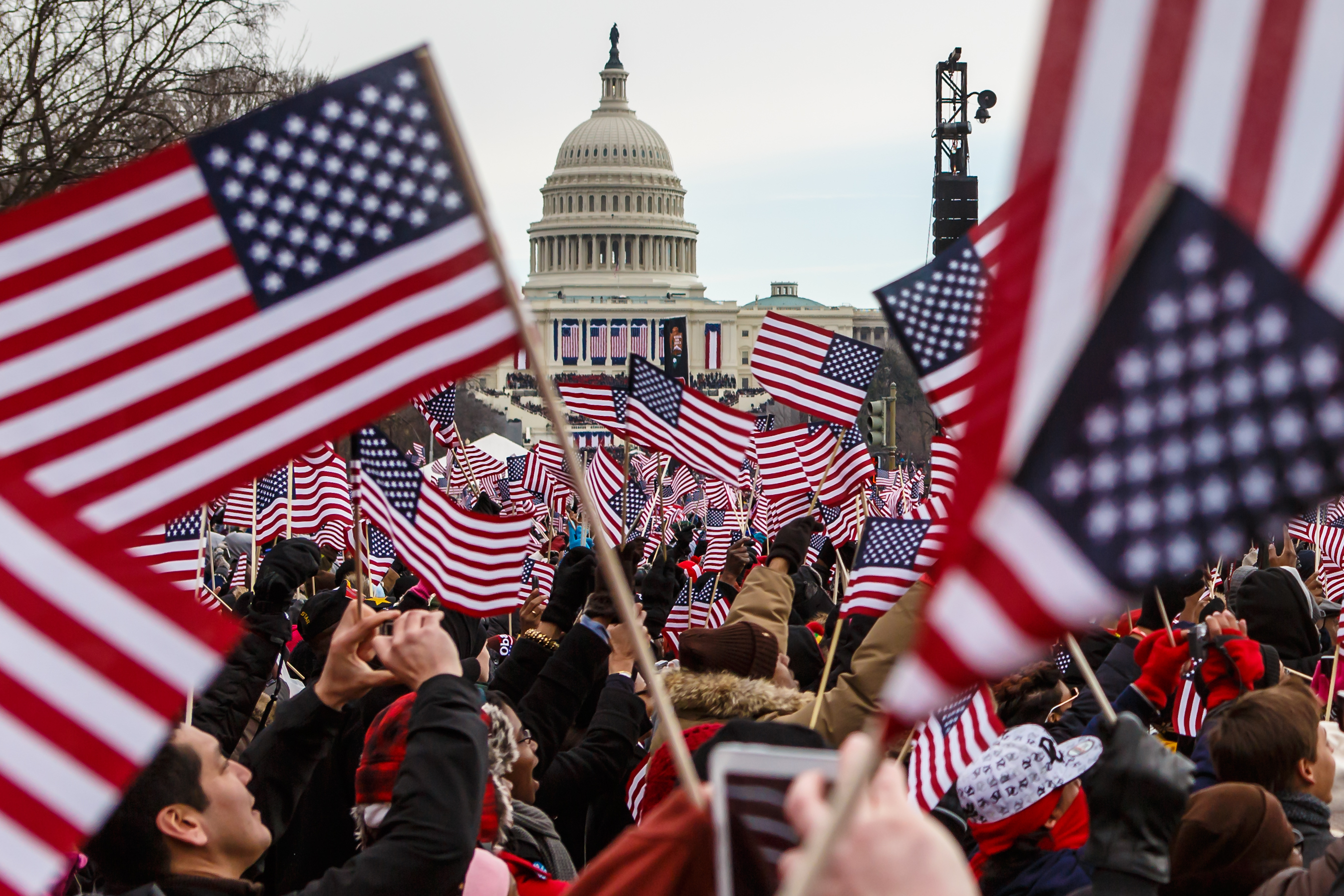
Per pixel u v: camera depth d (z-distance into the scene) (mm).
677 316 199500
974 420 2375
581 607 8211
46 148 33844
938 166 28125
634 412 13406
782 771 2574
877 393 75438
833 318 196750
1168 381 2324
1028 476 2283
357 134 4008
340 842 6148
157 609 3047
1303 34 2439
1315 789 5473
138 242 3953
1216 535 2291
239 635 3076
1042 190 2461
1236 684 6516
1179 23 2453
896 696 2072
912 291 5711
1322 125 2441
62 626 3035
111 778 3006
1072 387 2334
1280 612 8742
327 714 4855
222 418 3957
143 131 37656
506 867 4836
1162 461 2299
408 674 4234
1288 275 2303
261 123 4016
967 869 2057
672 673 5938
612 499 15859
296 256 4000
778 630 7367
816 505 15008
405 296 4004
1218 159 2455
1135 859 3814
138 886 4152
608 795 7289
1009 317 2424
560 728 6754
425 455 38031
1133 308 2344
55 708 3020
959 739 5301
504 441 34844
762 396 185500
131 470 3906
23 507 3057
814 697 6074
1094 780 3924
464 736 4074
